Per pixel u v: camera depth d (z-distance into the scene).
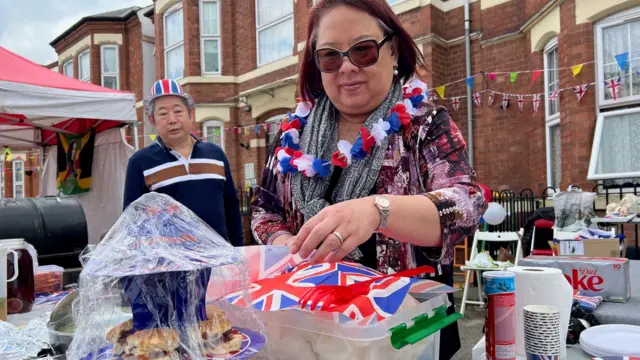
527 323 0.92
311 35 1.25
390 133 1.12
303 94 1.39
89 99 4.14
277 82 8.31
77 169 5.81
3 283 1.30
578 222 3.76
